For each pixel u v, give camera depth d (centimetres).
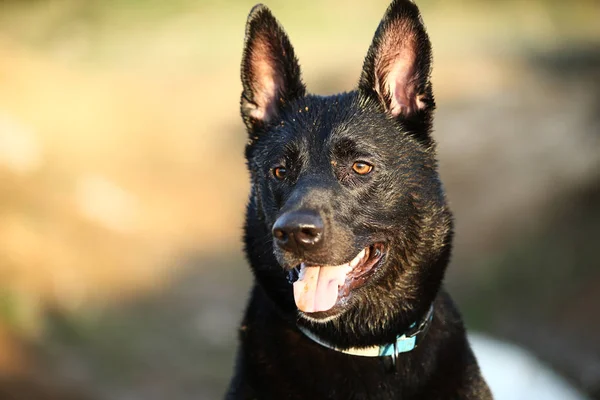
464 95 1644
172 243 1280
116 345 982
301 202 442
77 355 933
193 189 1478
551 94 1580
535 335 1030
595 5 2186
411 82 490
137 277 1142
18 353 862
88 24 2272
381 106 491
